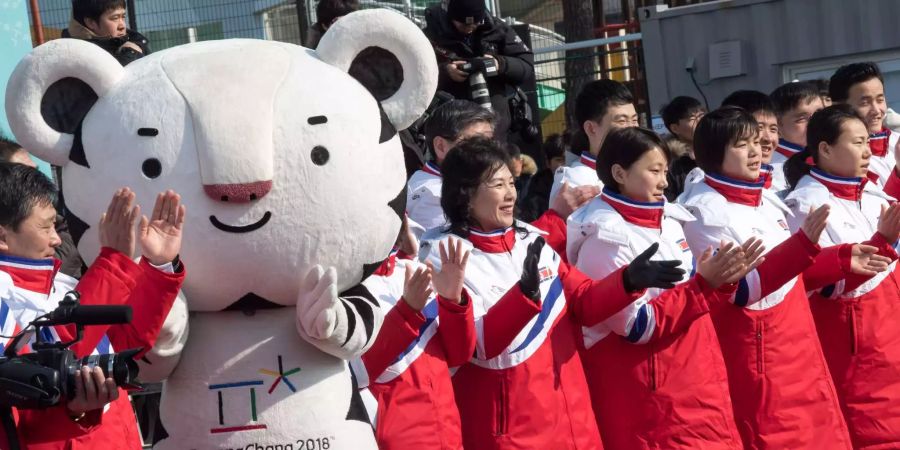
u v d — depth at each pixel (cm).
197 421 456
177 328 444
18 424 452
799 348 675
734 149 685
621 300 585
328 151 444
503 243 596
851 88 917
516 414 576
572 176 749
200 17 1148
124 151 440
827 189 768
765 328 668
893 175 846
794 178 789
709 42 1316
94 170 446
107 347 484
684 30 1323
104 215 430
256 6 1151
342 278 461
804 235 647
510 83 920
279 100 445
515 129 927
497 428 576
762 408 665
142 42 810
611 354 622
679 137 909
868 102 915
